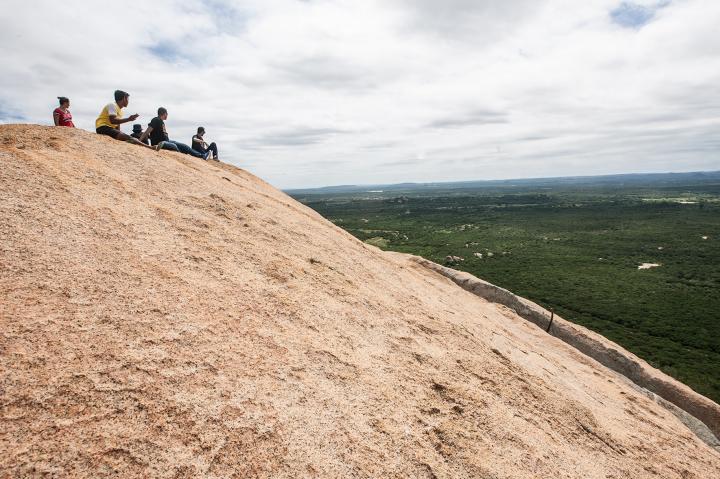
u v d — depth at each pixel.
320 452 3.75
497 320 13.38
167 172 9.01
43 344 3.65
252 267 6.52
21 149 7.32
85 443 3.05
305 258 7.91
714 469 7.62
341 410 4.34
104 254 5.21
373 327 6.41
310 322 5.70
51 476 2.77
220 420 3.63
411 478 3.91
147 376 3.75
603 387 11.07
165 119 12.45
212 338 4.55
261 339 4.89
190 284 5.33
